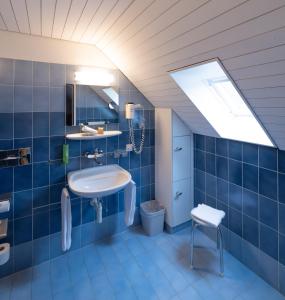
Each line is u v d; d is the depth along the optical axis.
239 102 1.90
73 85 2.00
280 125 1.45
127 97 2.35
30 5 1.25
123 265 2.07
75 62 2.00
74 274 1.97
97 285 1.85
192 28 1.11
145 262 2.11
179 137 2.47
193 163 2.62
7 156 1.81
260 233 1.89
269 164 1.78
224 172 2.21
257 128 1.84
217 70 1.64
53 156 2.01
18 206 1.92
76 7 1.26
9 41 1.72
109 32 1.59
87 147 2.19
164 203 2.62
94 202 2.20
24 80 1.81
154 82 2.00
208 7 0.94
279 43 0.93
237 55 1.12
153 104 2.54
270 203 1.79
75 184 1.99
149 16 1.18
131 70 2.06
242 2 0.84
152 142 2.64
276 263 1.78
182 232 2.58
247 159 1.96
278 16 0.82
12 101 1.78
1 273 1.92
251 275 1.93
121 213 2.54
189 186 2.62
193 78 1.75
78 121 2.07
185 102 1.99
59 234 2.15
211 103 1.96
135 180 2.58
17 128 1.82
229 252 2.22
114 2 1.16
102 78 2.14
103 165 2.30
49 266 2.06
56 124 1.98
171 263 2.09
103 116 2.21
